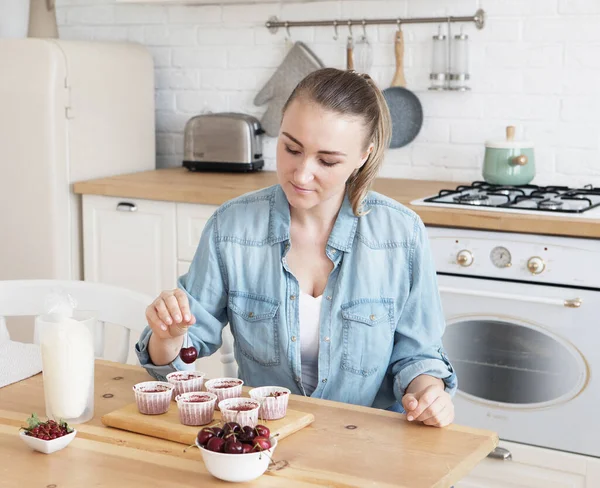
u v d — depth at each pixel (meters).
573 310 2.62
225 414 1.39
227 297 1.85
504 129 3.41
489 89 3.41
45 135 3.41
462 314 2.78
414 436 1.42
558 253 2.62
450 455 1.35
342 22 3.61
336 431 1.45
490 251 2.72
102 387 1.68
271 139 3.87
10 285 2.08
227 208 1.84
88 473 1.28
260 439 1.26
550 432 2.72
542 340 2.69
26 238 3.49
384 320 1.76
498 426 2.79
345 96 1.60
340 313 1.75
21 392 1.65
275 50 3.79
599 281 2.58
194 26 3.94
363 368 1.76
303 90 1.61
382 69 3.59
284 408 1.46
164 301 1.58
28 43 3.43
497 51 3.38
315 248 1.78
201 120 3.76
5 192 3.50
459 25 3.43
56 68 3.40
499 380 2.78
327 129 1.57
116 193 3.40
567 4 3.24
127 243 3.44
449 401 1.50
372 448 1.37
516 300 2.69
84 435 1.42
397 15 3.53
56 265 3.47
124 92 3.74
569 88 3.28
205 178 3.60
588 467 2.67
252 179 3.56
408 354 1.76
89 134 3.58
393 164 3.63
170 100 4.04
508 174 3.15
